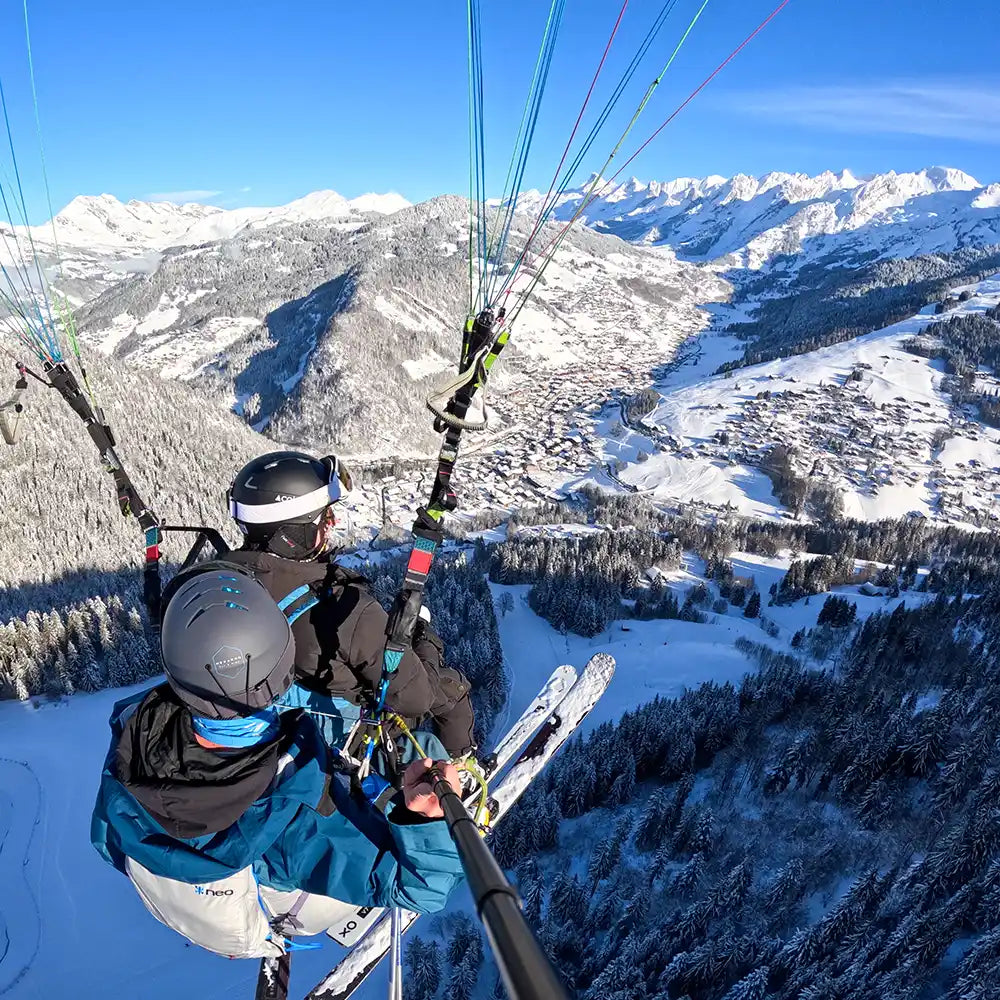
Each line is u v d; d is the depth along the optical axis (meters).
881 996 38.06
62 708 63.72
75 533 110.88
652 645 86.38
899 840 51.50
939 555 130.88
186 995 39.91
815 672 72.38
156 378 173.25
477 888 1.61
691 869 48.16
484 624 77.88
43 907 44.81
